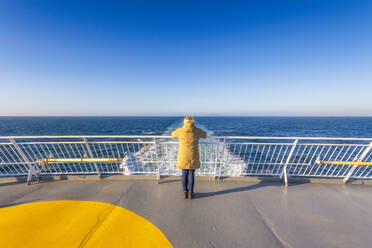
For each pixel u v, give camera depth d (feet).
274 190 10.75
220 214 8.30
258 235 6.97
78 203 9.19
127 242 6.47
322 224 7.68
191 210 8.59
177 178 12.16
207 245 6.43
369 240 6.77
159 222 7.66
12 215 8.08
